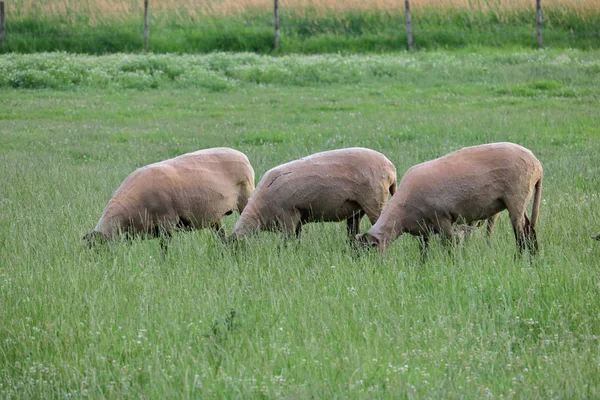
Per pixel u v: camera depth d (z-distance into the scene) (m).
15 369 21.52
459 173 29.83
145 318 24.38
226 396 19.36
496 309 24.70
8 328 24.06
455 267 28.33
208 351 22.08
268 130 61.97
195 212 32.34
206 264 29.95
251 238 31.02
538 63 90.88
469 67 89.81
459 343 22.19
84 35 108.25
